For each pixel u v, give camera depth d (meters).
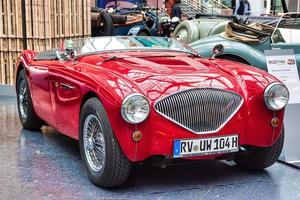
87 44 5.28
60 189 4.15
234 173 4.61
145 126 3.83
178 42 5.59
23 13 8.41
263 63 7.48
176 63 4.61
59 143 5.59
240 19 11.08
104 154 3.99
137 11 15.12
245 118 4.15
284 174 4.61
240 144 4.15
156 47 5.34
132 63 4.56
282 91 4.23
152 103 3.85
